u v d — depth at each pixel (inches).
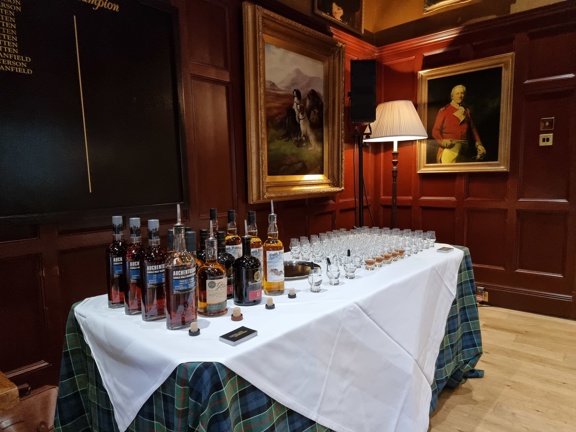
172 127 84.4
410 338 56.7
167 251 42.8
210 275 41.5
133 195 78.2
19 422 62.1
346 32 137.8
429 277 64.7
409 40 142.0
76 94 68.8
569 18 110.7
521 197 123.3
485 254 132.5
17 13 61.5
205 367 30.9
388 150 153.4
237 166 101.6
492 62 123.6
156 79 80.7
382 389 50.9
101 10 71.4
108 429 42.4
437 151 138.9
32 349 67.1
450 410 72.9
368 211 156.4
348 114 141.4
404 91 146.9
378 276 58.5
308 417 39.3
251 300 45.1
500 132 124.3
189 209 89.8
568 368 88.1
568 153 114.2
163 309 41.8
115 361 39.0
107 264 45.9
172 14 82.4
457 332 76.9
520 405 74.2
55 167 66.8
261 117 101.5
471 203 133.3
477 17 127.6
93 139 71.5
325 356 42.1
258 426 33.8
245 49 97.7
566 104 113.5
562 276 117.9
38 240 66.6
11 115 61.5
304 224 124.0
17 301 65.2
